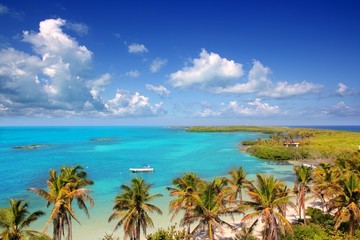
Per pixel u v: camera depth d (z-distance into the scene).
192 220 41.41
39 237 40.12
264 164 131.62
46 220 59.12
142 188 42.03
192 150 186.50
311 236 43.28
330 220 52.66
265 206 38.28
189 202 45.81
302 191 53.34
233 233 51.56
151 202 71.50
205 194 39.59
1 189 85.12
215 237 50.06
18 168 119.12
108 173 110.00
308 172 53.81
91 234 52.62
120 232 53.62
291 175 107.44
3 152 175.62
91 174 107.81
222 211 40.00
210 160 143.62
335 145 167.25
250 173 110.81
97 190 83.94
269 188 38.28
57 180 40.78
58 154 166.25
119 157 153.88
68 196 38.44
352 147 156.50
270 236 37.97
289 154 143.12
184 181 50.66
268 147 157.88
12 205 35.38
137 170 112.88
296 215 60.00
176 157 154.38
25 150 187.00
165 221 58.94
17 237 35.03
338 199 44.66
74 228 55.31
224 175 107.06
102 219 59.84
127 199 40.72
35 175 105.00
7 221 34.50
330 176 57.62
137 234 41.25
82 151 181.62
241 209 39.56
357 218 41.78
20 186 88.81
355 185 42.62
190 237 44.06
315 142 186.12
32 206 68.44
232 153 170.12
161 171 114.56
